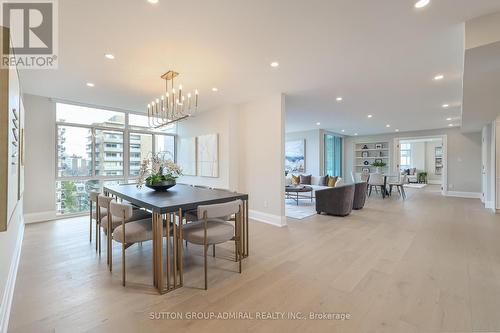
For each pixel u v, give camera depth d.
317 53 2.87
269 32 2.41
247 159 5.15
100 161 5.52
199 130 6.11
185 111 5.64
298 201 7.25
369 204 6.64
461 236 3.73
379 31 2.39
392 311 1.87
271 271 2.57
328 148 10.16
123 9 2.03
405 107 5.55
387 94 4.53
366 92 4.42
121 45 2.64
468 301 1.99
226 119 5.34
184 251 3.16
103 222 2.85
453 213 5.41
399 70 3.38
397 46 2.70
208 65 3.19
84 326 1.71
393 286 2.24
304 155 9.56
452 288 2.19
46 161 4.74
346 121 7.42
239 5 1.99
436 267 2.63
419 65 3.21
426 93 4.45
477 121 5.77
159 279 2.17
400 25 2.29
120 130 5.82
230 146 5.27
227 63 3.13
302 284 2.29
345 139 11.29
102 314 1.84
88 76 3.55
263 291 2.17
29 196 4.55
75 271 2.56
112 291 2.17
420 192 9.31
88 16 2.11
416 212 5.55
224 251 3.16
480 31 2.15
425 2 1.96
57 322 1.75
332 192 5.18
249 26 2.30
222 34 2.44
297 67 3.27
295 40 2.57
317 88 4.17
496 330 1.64
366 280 2.36
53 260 2.85
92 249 3.21
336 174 10.86
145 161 3.70
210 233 2.37
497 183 5.36
